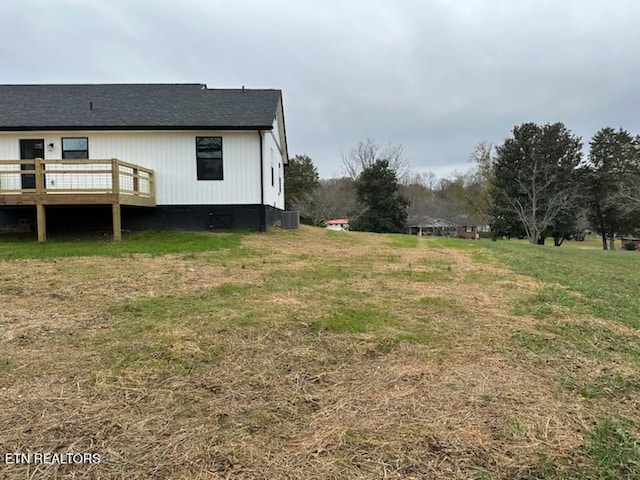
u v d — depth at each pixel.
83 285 5.50
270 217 14.20
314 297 5.03
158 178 12.66
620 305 5.19
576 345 3.60
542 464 1.94
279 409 2.42
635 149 33.50
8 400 2.47
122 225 12.71
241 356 3.19
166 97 14.29
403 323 4.09
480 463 1.95
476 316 4.43
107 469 1.87
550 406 2.51
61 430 2.18
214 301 4.75
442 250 11.29
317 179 42.88
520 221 32.41
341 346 3.43
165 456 1.97
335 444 2.08
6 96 13.89
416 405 2.49
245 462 1.93
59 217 12.52
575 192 31.55
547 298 5.37
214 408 2.42
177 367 2.96
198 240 10.57
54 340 3.46
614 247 37.03
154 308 4.43
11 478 1.80
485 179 38.56
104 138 12.58
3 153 12.48
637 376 2.97
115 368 2.92
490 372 2.99
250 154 12.81
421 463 1.94
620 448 2.07
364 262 8.29
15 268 6.65
